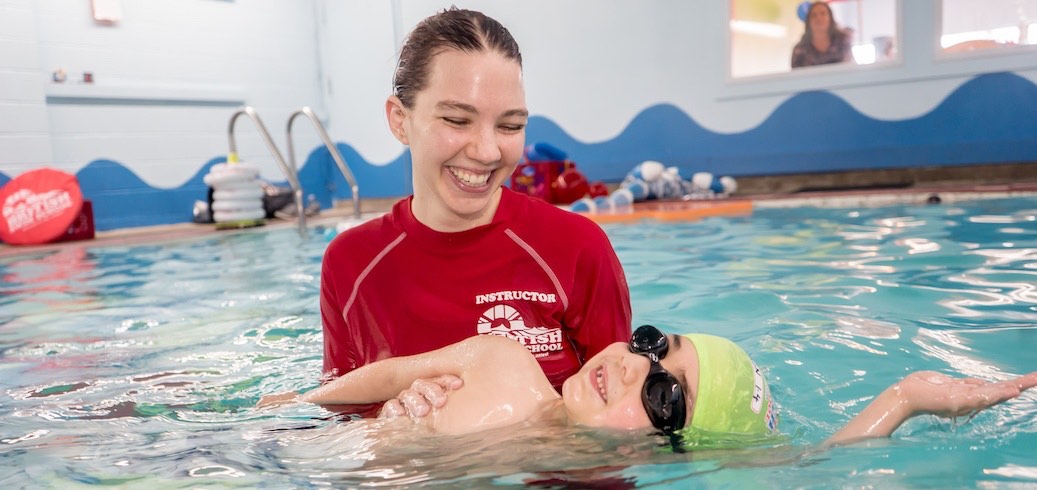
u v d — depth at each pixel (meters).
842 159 8.16
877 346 2.24
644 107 9.09
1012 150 7.42
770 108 8.43
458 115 1.65
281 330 2.87
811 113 8.25
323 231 6.70
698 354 1.63
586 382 1.66
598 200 6.56
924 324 2.44
